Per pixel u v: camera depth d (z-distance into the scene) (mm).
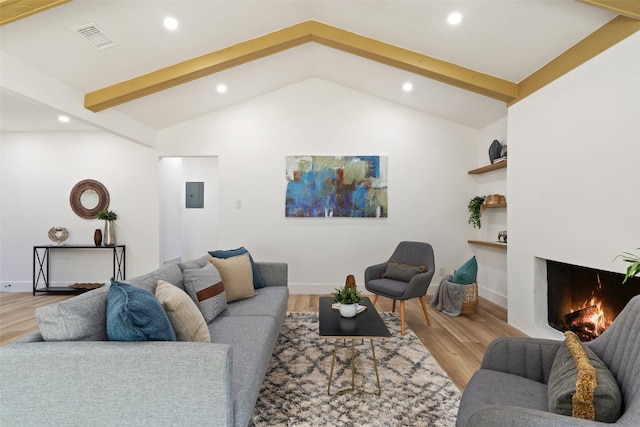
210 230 7043
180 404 1288
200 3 2650
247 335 2047
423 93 4309
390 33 3227
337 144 4828
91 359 1287
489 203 4188
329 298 3020
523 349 1535
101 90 3352
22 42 2449
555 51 2732
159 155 4891
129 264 5035
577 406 1042
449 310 3896
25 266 5066
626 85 2123
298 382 2279
